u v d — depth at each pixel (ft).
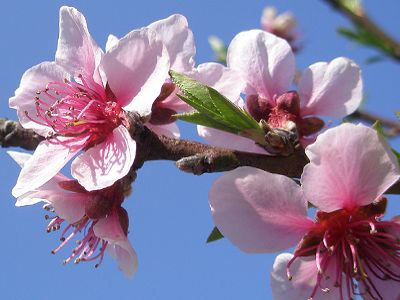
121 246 0.68
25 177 0.68
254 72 0.72
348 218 0.65
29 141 0.70
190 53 0.70
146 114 0.66
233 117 0.64
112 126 0.69
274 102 0.72
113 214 0.69
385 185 0.61
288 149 0.64
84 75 0.71
